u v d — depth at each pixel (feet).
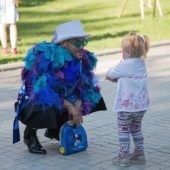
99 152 25.50
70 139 25.14
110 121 30.91
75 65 24.47
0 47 61.26
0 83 44.21
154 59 53.06
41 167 23.67
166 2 109.19
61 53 24.03
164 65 49.83
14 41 56.13
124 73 22.89
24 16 93.71
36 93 23.89
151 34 69.31
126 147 23.43
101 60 53.62
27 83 24.70
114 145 26.50
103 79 44.11
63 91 24.54
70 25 24.70
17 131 25.22
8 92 40.57
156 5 95.20
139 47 22.91
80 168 23.40
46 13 97.40
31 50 24.41
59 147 25.75
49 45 24.20
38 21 86.74
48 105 23.93
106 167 23.44
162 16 86.94
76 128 25.44
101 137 27.84
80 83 24.89
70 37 24.16
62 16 92.58
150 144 26.48
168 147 26.03
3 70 49.60
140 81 23.04
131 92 22.94
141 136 23.73
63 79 24.16
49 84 23.88
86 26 78.74
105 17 89.35
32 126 24.62
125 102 22.97
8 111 34.45
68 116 25.55
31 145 25.58
